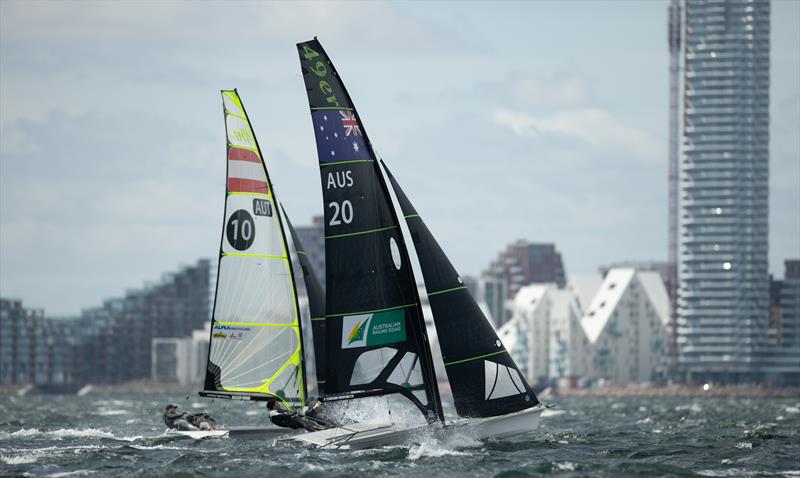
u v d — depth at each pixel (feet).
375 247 563.89
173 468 519.19
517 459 549.13
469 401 575.38
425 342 567.18
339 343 561.84
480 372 576.61
